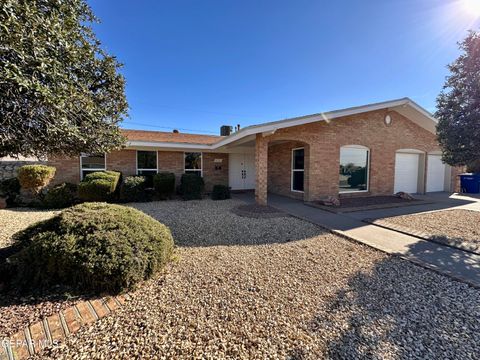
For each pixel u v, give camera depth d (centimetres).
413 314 241
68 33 280
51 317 226
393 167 1105
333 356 186
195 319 229
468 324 227
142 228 333
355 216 701
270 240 484
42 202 848
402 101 955
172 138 1288
